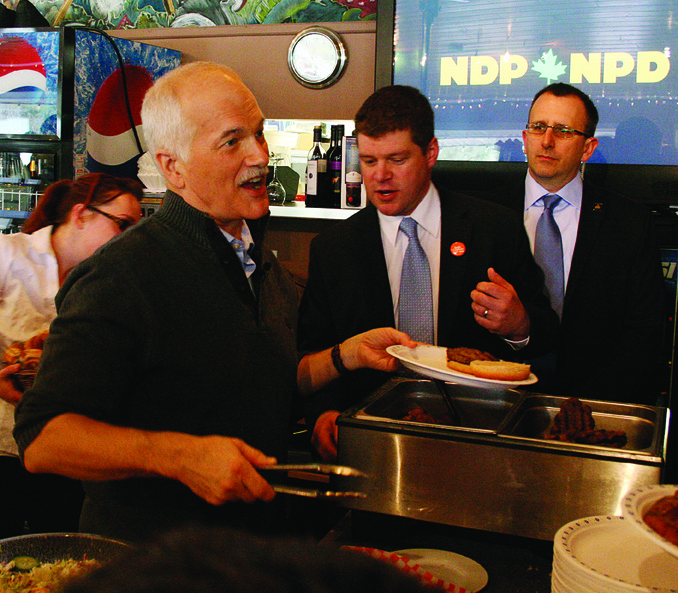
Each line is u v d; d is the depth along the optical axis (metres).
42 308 1.77
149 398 1.05
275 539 0.24
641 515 0.74
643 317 2.00
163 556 0.22
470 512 1.17
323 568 0.22
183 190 1.13
